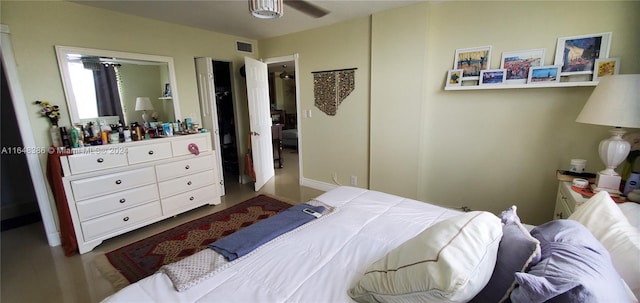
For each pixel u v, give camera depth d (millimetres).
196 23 3381
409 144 3115
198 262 1236
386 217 1682
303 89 4000
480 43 2613
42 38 2455
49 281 2070
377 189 3463
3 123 3248
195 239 2648
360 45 3340
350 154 3725
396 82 3078
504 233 1095
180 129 3354
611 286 757
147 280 1144
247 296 1034
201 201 3309
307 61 3867
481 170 2816
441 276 808
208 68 3570
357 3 2801
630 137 2002
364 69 3371
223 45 3926
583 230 1036
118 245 2562
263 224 1593
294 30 3799
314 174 4184
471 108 2760
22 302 1856
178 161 3031
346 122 3668
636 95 1613
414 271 884
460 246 886
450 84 2773
